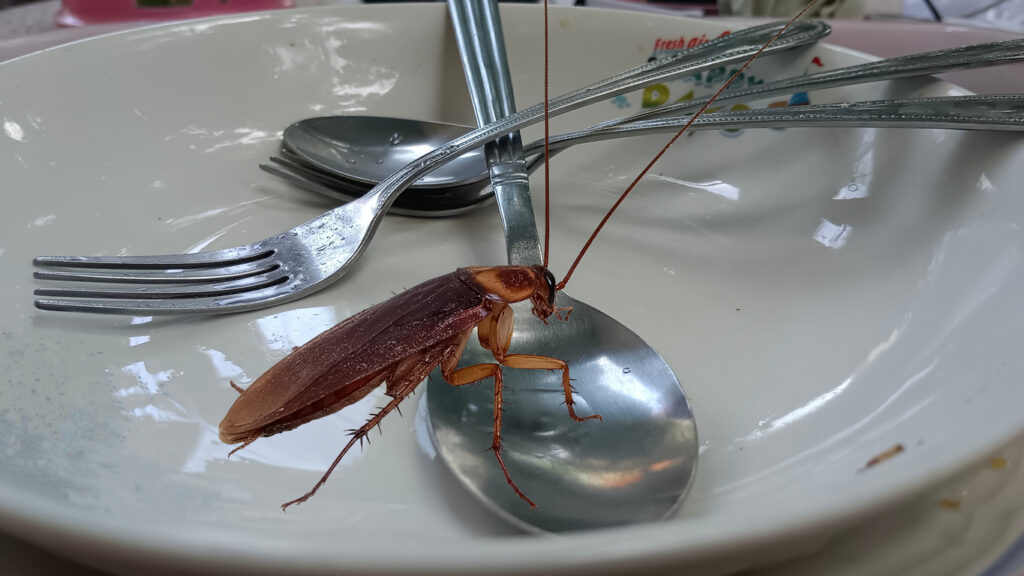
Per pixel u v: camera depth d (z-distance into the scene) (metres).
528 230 0.15
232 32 0.17
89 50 0.15
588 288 0.14
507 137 0.16
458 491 0.10
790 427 0.11
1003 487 0.09
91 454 0.10
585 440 0.11
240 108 0.17
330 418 0.11
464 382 0.12
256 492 0.10
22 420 0.10
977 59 0.14
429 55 0.19
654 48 0.19
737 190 0.17
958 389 0.09
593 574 0.06
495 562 0.06
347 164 0.17
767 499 0.08
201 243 0.15
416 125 0.18
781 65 0.18
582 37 0.19
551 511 0.10
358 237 0.14
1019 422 0.07
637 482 0.10
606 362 0.12
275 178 0.17
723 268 0.15
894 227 0.14
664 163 0.18
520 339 0.13
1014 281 0.10
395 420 0.11
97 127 0.15
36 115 0.14
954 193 0.13
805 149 0.16
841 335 0.12
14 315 0.12
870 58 0.16
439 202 0.16
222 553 0.06
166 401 0.11
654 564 0.06
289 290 0.13
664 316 0.13
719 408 0.11
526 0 0.26
